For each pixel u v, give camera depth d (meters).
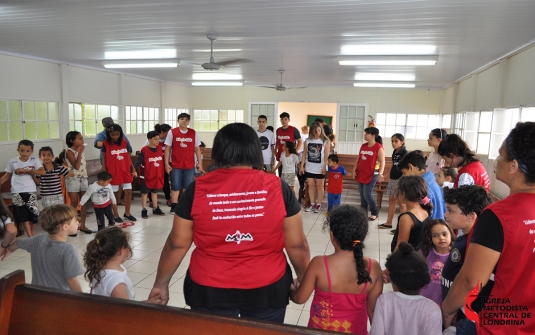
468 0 3.46
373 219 5.75
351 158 8.28
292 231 1.34
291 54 6.48
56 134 7.62
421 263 1.51
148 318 1.05
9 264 3.82
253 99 12.82
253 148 1.29
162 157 5.84
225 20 4.37
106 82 8.98
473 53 6.01
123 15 4.23
